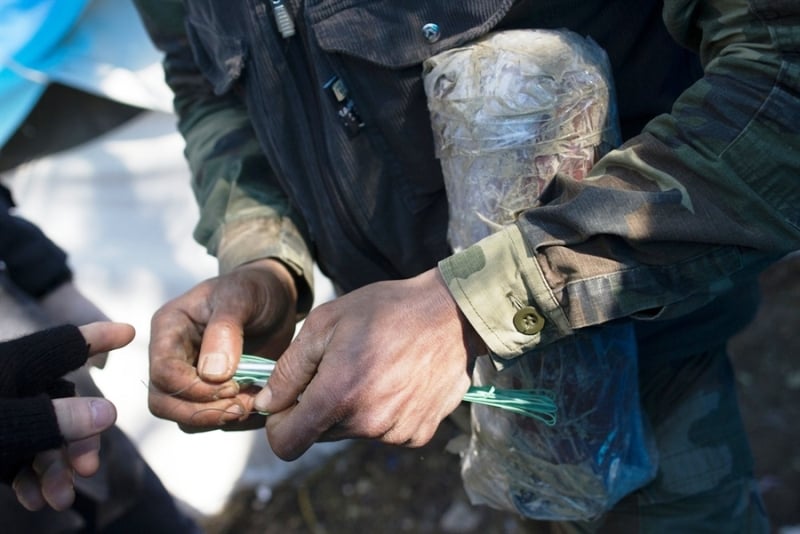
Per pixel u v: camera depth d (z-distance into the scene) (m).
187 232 2.70
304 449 0.98
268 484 2.66
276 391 1.00
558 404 1.16
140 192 2.68
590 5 1.13
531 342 1.00
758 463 2.39
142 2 1.44
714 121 0.94
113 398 2.59
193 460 2.63
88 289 2.64
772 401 2.60
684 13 0.99
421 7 1.12
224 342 1.14
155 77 2.43
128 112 2.63
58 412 1.02
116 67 2.43
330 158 1.24
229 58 1.26
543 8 1.13
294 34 1.19
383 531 2.46
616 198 0.95
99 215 2.69
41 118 2.60
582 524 1.38
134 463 1.77
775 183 0.93
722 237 0.94
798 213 0.94
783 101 0.91
